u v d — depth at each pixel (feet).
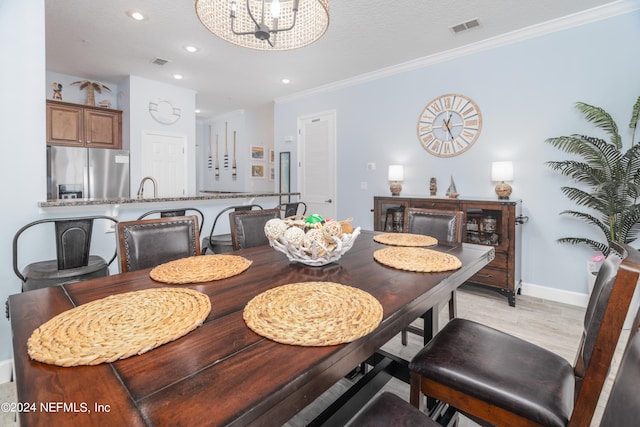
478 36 10.82
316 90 16.66
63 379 1.93
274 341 2.40
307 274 4.13
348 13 9.39
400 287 3.66
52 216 7.39
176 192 16.99
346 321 2.69
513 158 10.86
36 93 6.99
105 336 2.40
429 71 12.70
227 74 14.73
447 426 4.03
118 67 14.03
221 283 3.75
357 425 2.75
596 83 9.37
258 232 6.98
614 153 8.75
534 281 10.59
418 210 7.55
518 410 3.01
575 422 2.65
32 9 6.91
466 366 3.49
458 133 12.05
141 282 3.78
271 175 23.58
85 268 6.34
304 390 2.03
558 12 9.36
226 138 23.85
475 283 10.36
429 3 8.88
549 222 10.25
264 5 5.87
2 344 6.45
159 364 2.10
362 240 6.53
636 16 8.75
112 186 14.82
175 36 11.08
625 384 1.79
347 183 15.67
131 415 1.65
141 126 15.65
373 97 14.49
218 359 2.16
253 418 1.73
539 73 10.28
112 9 9.42
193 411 1.69
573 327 8.29
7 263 6.71
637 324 2.18
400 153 13.71
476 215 10.37
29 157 6.95
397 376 4.93
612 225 8.82
